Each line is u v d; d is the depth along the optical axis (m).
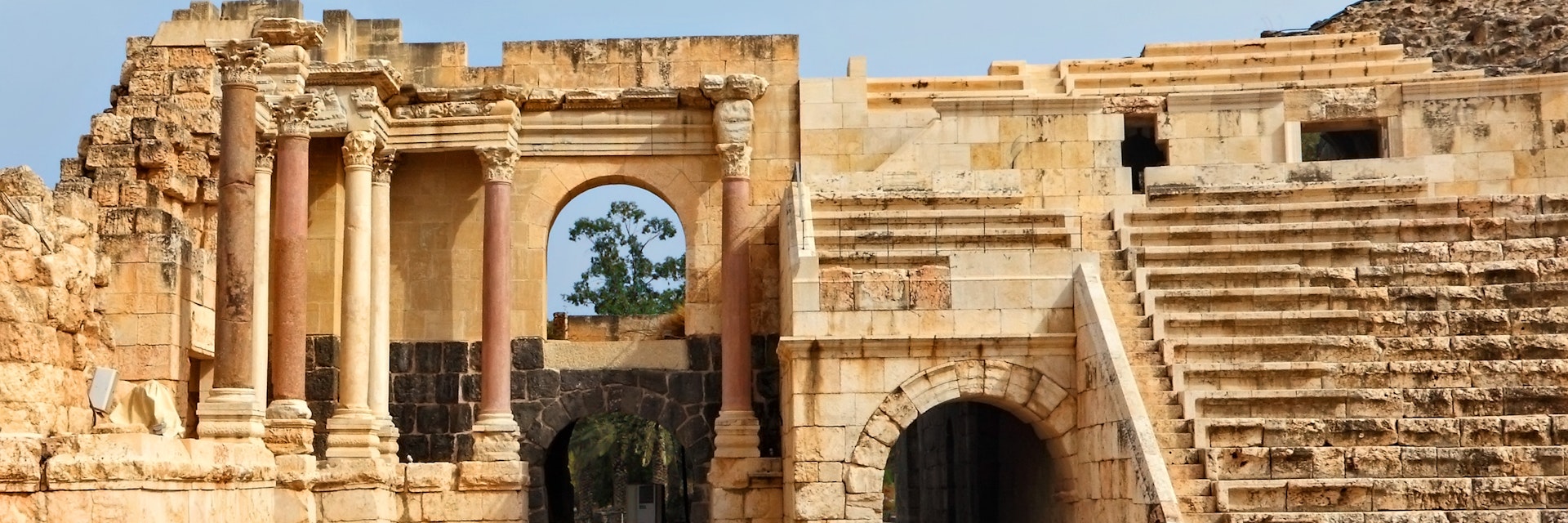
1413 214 30.95
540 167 35.66
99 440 19.47
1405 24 47.03
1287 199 32.84
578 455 67.12
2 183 22.61
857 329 27.25
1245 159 35.81
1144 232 30.56
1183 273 28.45
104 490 19.11
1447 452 23.30
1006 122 35.81
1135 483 23.11
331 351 34.88
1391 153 35.84
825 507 26.69
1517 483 22.72
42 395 22.22
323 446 34.53
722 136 34.62
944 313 27.34
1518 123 35.50
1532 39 44.38
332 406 34.78
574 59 36.09
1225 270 28.39
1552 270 27.78
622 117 35.50
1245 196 32.97
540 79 36.03
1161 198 33.28
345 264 33.16
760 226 35.41
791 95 36.06
